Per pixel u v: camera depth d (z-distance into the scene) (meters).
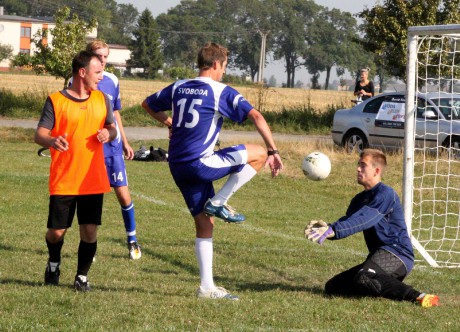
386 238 9.78
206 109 9.02
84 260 9.59
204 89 9.05
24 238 13.73
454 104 27.14
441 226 18.66
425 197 21.95
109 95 12.39
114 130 9.64
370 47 42.34
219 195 9.14
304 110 46.38
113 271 11.18
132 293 9.49
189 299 9.20
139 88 113.25
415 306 9.33
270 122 45.59
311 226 9.34
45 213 17.00
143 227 15.70
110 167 12.28
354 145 30.45
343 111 30.92
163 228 15.70
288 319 8.44
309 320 8.47
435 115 26.98
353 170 25.98
